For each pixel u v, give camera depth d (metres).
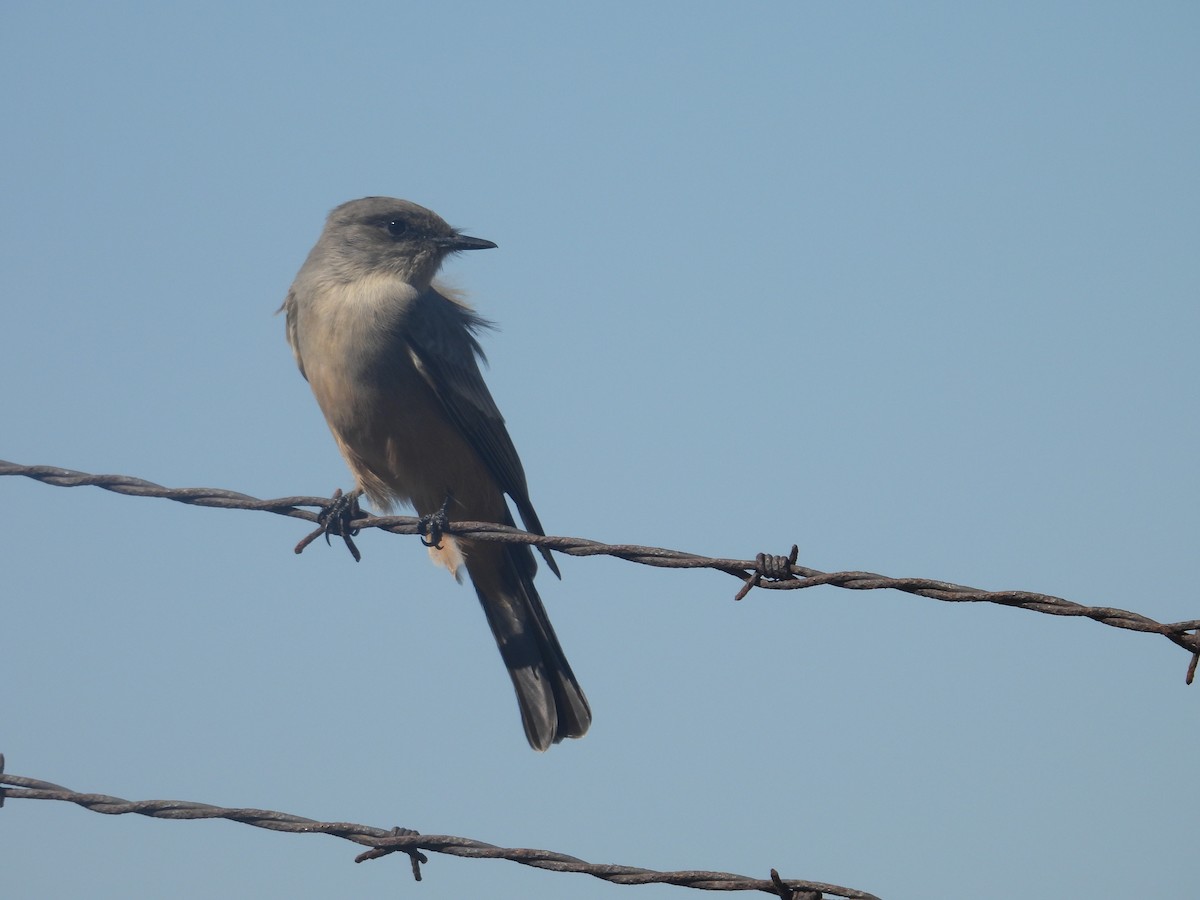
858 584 7.59
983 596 7.31
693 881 7.43
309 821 8.15
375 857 8.01
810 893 7.18
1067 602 7.15
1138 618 7.00
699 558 8.16
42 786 8.55
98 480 9.97
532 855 7.73
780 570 7.84
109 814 8.45
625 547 8.44
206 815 8.29
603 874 7.55
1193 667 6.93
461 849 7.87
